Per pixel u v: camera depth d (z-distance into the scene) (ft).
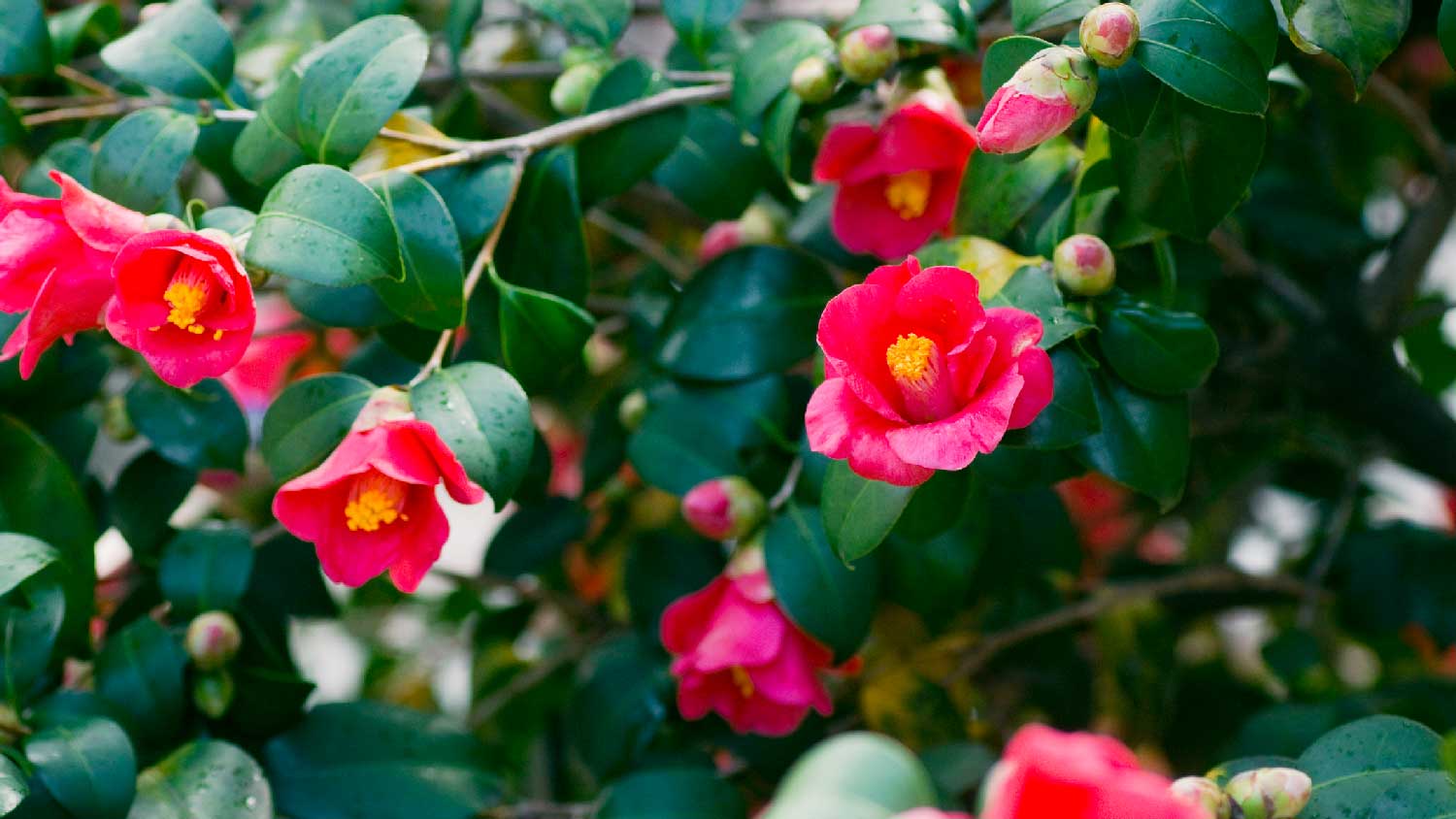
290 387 2.40
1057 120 2.22
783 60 2.49
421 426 2.20
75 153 2.56
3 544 2.36
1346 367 2.88
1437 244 2.77
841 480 2.28
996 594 2.88
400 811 2.56
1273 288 2.90
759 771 2.80
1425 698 2.80
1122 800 1.77
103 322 2.32
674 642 2.56
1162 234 2.38
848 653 2.50
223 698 2.55
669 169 2.68
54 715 2.44
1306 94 2.50
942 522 2.39
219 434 2.67
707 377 2.65
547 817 2.75
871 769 1.82
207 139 2.57
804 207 2.79
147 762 2.50
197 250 2.18
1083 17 2.27
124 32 2.90
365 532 2.27
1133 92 2.27
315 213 2.23
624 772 2.77
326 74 2.36
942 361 2.14
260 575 2.80
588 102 2.55
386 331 2.54
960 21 2.43
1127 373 2.33
